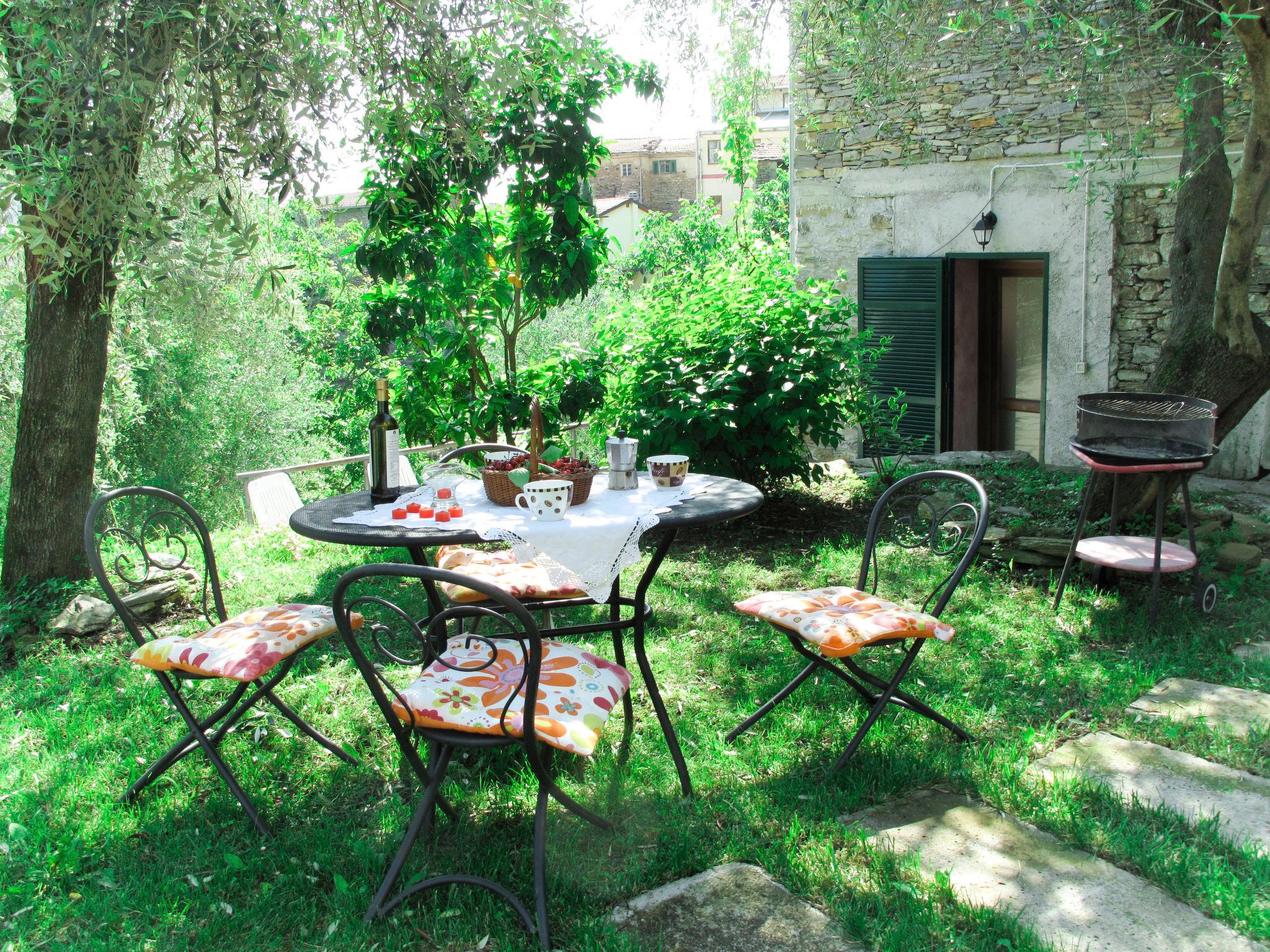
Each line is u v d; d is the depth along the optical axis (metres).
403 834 2.84
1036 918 2.37
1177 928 2.32
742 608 3.41
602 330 7.11
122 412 11.40
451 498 3.42
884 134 8.52
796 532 6.18
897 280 8.55
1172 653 4.00
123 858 2.77
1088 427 4.77
